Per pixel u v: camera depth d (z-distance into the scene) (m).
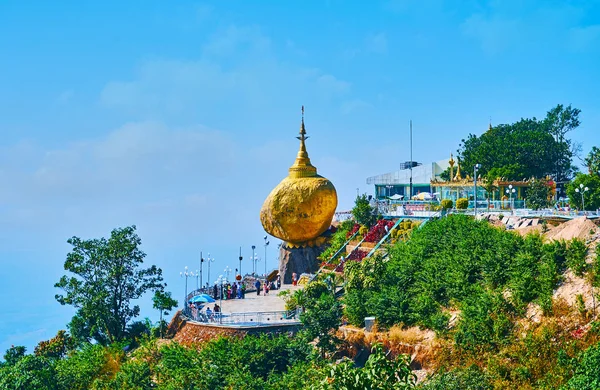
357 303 66.94
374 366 36.56
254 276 108.88
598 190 90.88
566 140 131.50
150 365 68.44
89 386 69.81
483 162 119.44
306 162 97.81
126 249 88.94
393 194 137.12
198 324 73.44
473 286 61.66
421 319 61.56
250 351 61.62
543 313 53.94
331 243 96.81
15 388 67.38
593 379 43.62
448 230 74.62
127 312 90.12
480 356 53.34
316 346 64.25
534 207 95.19
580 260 56.28
